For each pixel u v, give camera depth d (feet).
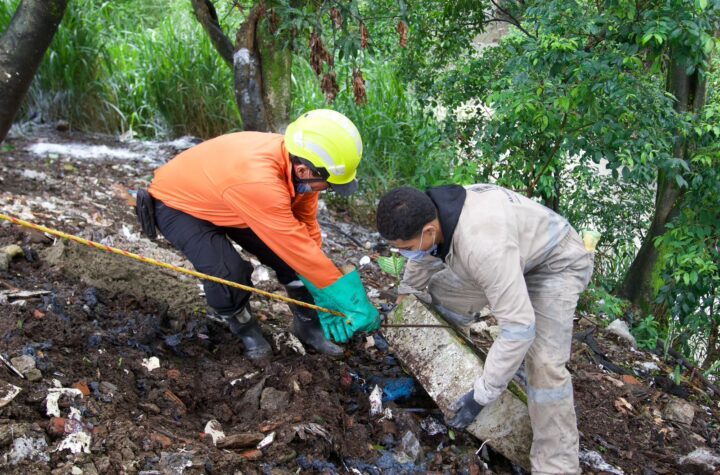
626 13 15.38
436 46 22.62
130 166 23.98
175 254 16.70
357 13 16.28
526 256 9.55
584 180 23.72
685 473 12.39
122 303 13.15
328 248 20.21
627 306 21.74
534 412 10.17
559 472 10.14
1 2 24.77
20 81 18.56
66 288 13.03
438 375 11.02
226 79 28.14
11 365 9.59
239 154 10.52
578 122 16.92
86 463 8.27
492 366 9.21
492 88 18.76
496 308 9.03
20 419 8.68
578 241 10.21
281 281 12.85
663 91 16.42
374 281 18.54
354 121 23.57
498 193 9.59
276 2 18.62
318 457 9.85
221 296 11.44
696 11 14.74
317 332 13.25
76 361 10.52
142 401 10.29
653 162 16.39
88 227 16.96
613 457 12.66
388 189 23.43
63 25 26.66
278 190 10.21
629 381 15.90
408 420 11.15
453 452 11.03
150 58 28.12
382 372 13.06
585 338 18.11
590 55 15.58
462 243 8.96
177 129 28.48
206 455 8.90
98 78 27.71
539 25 16.21
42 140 25.32
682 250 18.56
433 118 23.47
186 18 30.27
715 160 17.37
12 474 7.82
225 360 12.28
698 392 17.22
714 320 20.21
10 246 13.87
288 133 10.45
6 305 11.52
